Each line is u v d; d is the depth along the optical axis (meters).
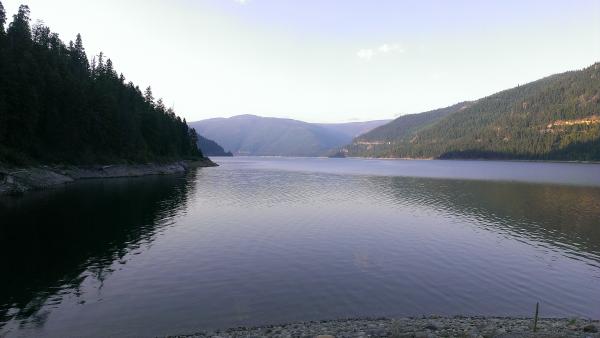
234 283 24.48
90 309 20.56
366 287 24.19
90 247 31.86
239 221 43.50
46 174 71.06
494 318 19.80
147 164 111.31
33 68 81.06
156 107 155.38
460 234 38.84
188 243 33.69
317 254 30.97
